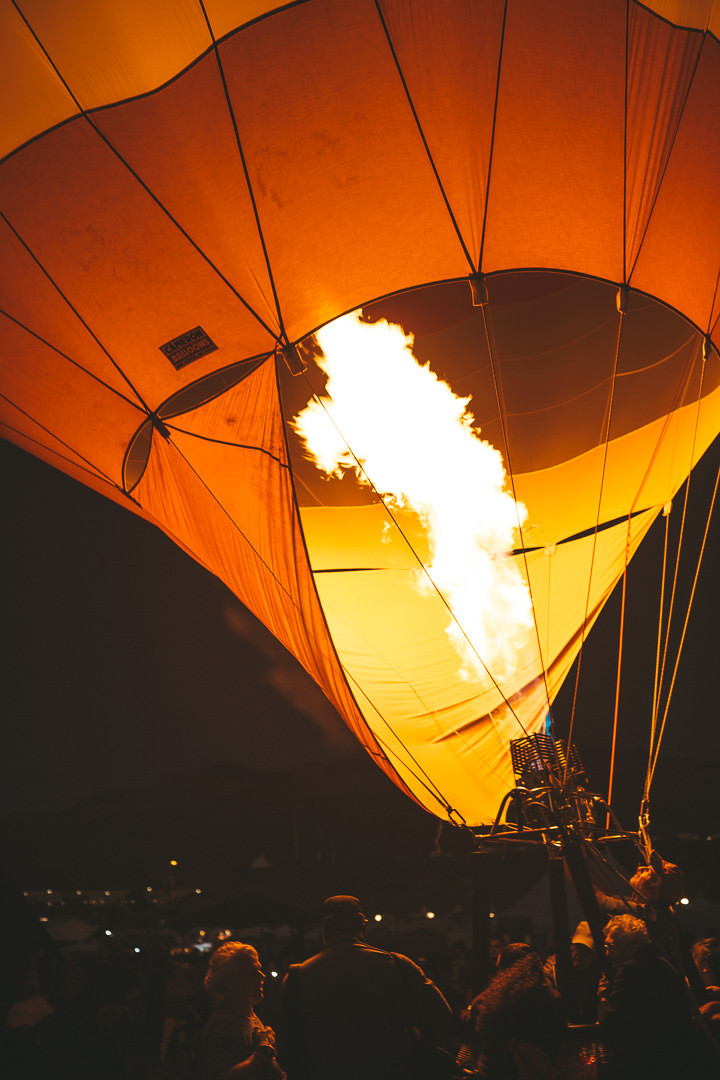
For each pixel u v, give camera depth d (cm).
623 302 554
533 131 506
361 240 527
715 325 554
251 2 477
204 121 502
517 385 608
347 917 330
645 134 506
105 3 474
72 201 518
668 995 307
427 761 570
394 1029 305
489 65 491
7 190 517
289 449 556
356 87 495
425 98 498
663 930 397
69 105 498
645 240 534
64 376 570
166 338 544
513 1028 292
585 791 463
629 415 618
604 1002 321
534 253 539
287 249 526
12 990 816
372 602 606
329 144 505
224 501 561
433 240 532
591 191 520
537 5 478
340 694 545
